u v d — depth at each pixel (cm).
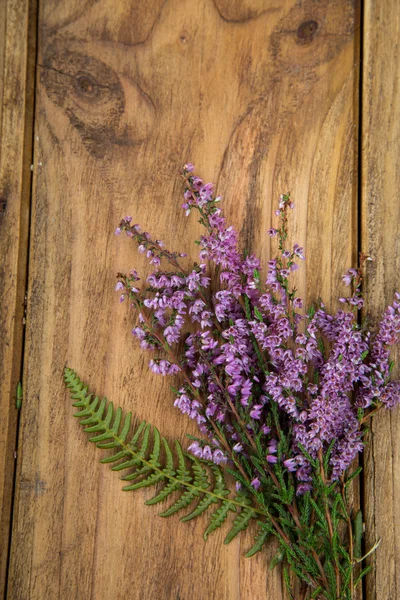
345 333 38
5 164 42
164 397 41
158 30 43
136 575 39
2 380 40
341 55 43
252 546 40
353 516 40
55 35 43
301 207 42
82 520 40
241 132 43
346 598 36
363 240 42
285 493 36
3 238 41
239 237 42
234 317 39
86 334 41
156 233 42
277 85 43
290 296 38
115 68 43
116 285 39
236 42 43
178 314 38
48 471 40
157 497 39
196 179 39
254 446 37
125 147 42
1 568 39
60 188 42
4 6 43
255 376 38
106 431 39
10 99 42
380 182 42
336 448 38
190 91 43
